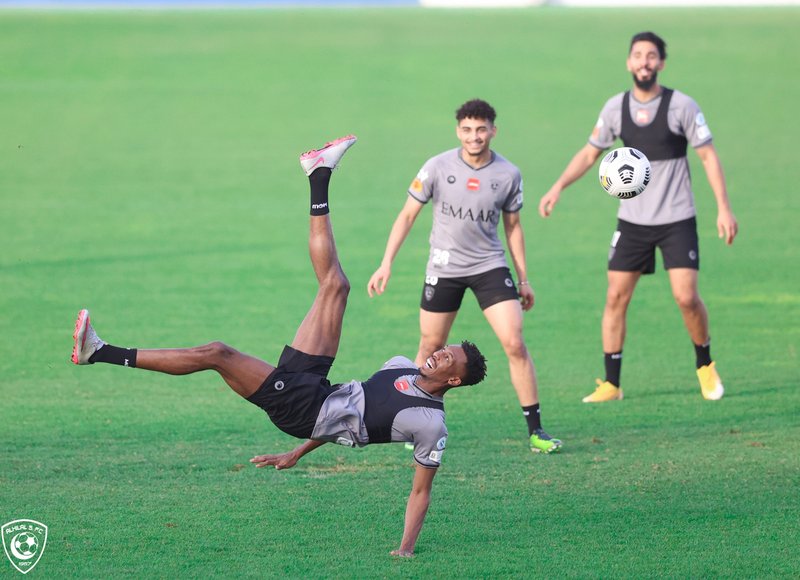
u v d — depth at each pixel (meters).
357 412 22.92
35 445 31.20
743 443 31.50
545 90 112.19
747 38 134.62
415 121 100.44
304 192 77.25
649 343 44.75
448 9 171.12
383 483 28.31
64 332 45.38
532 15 159.38
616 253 36.59
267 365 23.02
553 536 24.45
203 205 73.31
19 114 103.12
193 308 49.88
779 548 23.56
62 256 59.75
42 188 77.62
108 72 122.12
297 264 58.88
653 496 27.08
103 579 21.80
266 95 112.12
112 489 27.47
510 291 31.81
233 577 21.97
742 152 87.25
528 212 71.44
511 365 31.44
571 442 32.03
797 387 37.72
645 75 35.62
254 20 154.88
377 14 162.75
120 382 38.72
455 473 29.09
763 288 53.34
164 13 162.50
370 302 51.72
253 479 28.48
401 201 74.25
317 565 22.66
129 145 92.25
